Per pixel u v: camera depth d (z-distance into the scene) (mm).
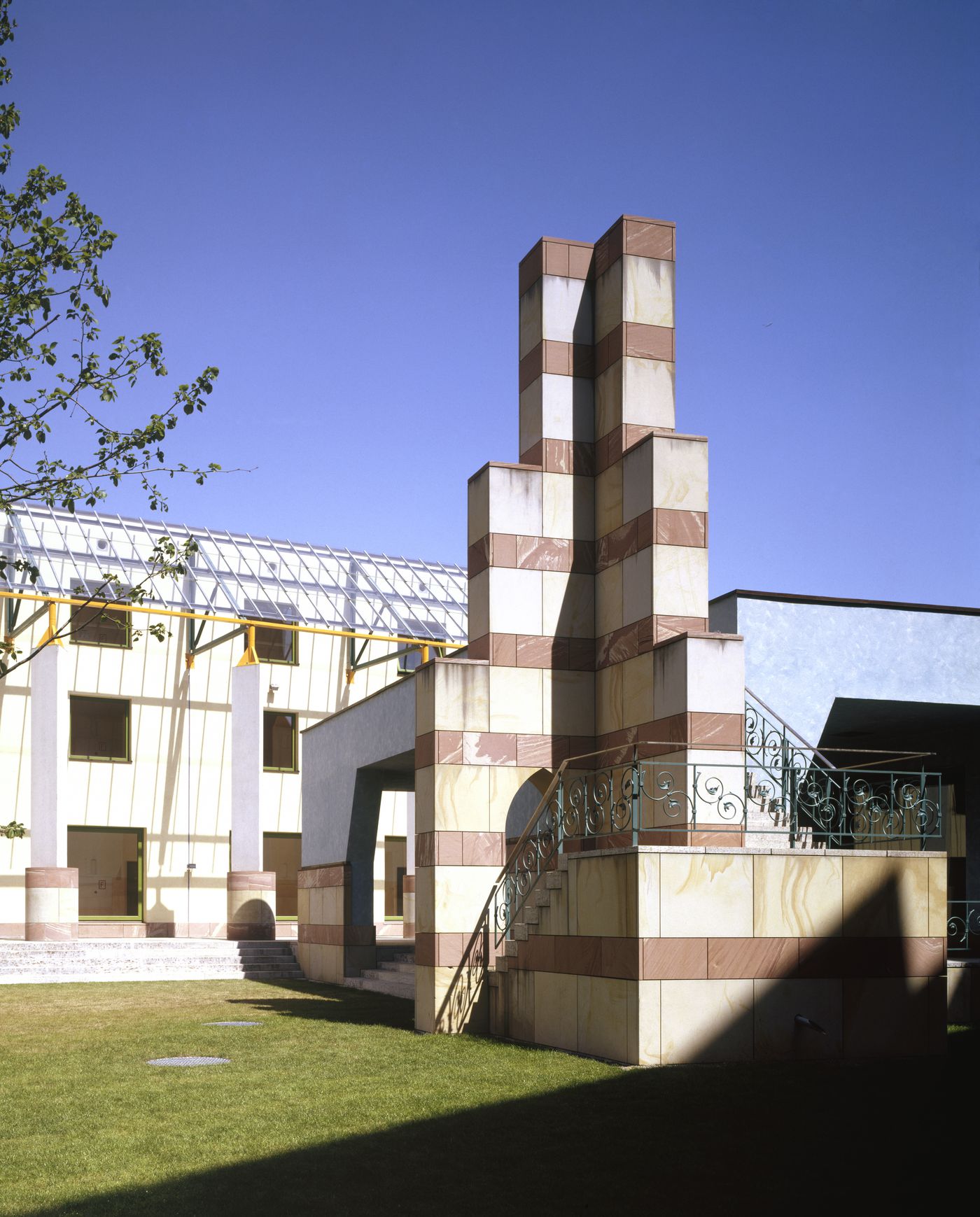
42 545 30281
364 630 33656
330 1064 10820
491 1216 6184
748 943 10875
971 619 17797
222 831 32719
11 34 11812
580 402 15453
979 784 19547
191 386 12117
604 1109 8586
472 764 14289
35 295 11258
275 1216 6152
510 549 14875
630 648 14195
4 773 29859
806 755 16531
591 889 11484
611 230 15359
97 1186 6656
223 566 33188
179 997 18734
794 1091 9172
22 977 22625
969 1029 13031
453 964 13805
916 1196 6473
